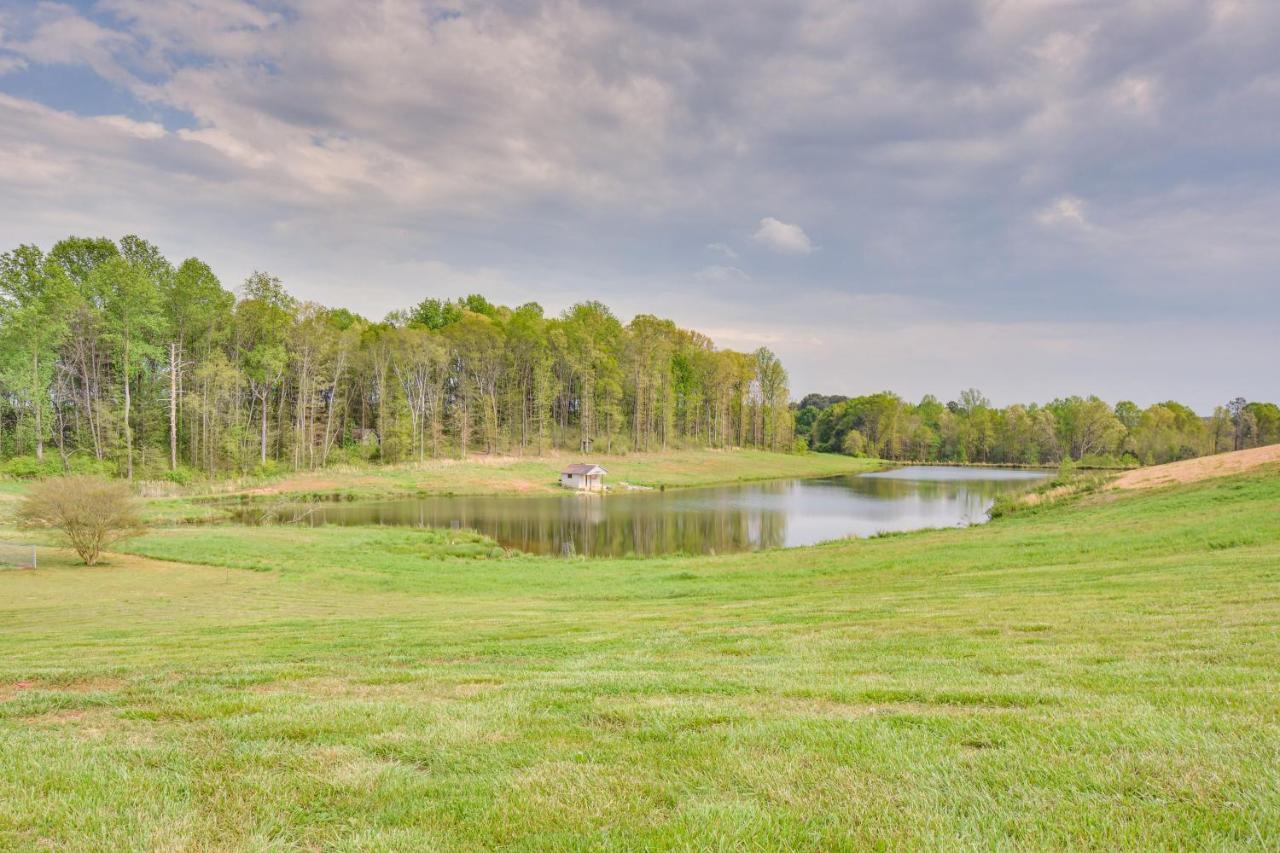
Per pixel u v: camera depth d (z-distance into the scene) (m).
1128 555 18.45
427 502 61.22
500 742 5.45
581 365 95.06
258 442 71.88
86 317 56.34
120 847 3.83
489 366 91.69
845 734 5.23
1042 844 3.49
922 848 3.51
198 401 63.34
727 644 9.89
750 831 3.74
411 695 7.19
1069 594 12.84
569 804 4.20
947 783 4.27
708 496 68.31
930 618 11.23
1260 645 7.78
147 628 15.13
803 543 40.44
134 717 6.44
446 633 12.37
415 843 3.79
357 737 5.66
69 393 61.28
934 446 144.88
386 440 79.69
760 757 4.85
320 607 18.92
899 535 31.19
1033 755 4.61
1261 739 4.70
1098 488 38.16
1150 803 3.85
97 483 28.58
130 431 58.53
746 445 127.81
